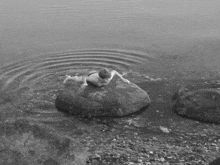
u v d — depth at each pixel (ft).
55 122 35.96
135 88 39.24
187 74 46.47
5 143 25.70
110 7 75.97
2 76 47.19
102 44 57.98
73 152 26.22
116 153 29.76
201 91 36.83
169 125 35.06
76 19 69.92
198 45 56.29
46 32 64.18
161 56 52.65
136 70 48.24
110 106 36.65
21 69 49.32
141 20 68.23
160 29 63.72
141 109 37.93
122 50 55.26
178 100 37.55
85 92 37.91
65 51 55.57
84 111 36.88
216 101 35.55
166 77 45.78
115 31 63.46
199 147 30.96
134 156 29.27
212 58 51.26
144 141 32.24
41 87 43.96
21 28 66.23
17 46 58.03
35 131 26.96
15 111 38.24
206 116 35.37
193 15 69.72
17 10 76.13
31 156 25.21
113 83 39.73
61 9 75.92
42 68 49.49
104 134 33.71
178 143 31.81
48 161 25.17
